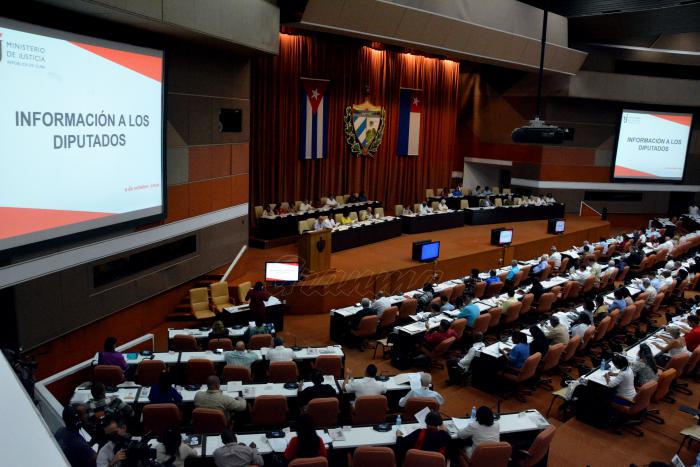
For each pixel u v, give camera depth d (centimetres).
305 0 1384
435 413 634
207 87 1288
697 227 2575
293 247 1764
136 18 892
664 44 2394
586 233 2261
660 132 2594
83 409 611
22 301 829
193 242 1297
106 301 1014
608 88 2423
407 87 2319
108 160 948
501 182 2939
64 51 834
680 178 2659
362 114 2152
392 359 1085
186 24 976
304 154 1975
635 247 1902
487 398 955
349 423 800
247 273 1473
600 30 2067
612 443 801
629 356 959
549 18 2014
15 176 771
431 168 2512
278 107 1875
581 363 1113
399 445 641
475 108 2789
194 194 1270
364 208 2134
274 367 843
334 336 1188
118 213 986
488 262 1816
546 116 2530
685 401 941
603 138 2612
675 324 1117
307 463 552
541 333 986
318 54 1967
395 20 1608
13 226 776
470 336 1138
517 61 2053
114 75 941
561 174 2602
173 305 1260
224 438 576
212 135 1324
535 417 733
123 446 561
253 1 1198
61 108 838
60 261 881
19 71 761
